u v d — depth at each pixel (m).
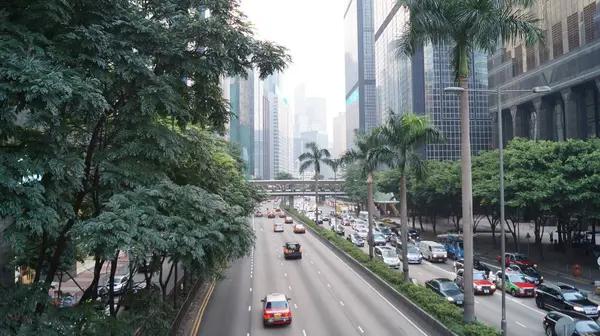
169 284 33.03
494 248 49.03
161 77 12.47
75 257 16.34
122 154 12.16
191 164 18.28
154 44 12.66
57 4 10.35
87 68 11.25
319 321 21.64
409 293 24.31
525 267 34.47
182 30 12.95
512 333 19.89
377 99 147.38
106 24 11.75
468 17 18.67
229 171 28.33
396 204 98.19
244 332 20.23
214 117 16.58
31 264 15.95
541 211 38.03
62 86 8.73
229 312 23.97
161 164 13.76
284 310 21.05
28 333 9.79
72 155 10.42
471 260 19.03
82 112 10.33
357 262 36.94
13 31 9.66
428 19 19.44
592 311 21.52
